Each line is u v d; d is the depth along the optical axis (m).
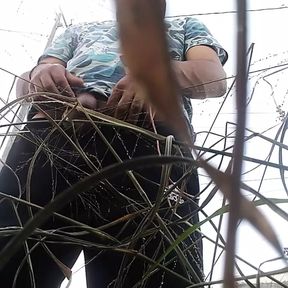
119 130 0.86
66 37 1.16
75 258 0.86
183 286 0.75
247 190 0.42
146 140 0.86
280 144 0.57
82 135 0.86
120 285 0.67
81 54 1.05
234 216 0.10
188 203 0.76
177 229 0.76
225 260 0.10
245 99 0.10
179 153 0.66
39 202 0.83
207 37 1.05
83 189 0.20
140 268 0.77
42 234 0.60
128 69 0.09
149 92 0.09
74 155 0.84
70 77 0.90
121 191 0.82
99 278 0.82
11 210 0.82
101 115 0.75
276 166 0.52
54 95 0.77
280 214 0.41
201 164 0.10
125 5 0.09
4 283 0.77
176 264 0.76
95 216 0.81
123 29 0.09
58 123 0.77
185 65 0.84
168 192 0.61
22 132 0.79
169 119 0.09
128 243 0.63
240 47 0.10
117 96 0.83
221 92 0.86
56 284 0.82
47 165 0.85
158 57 0.09
